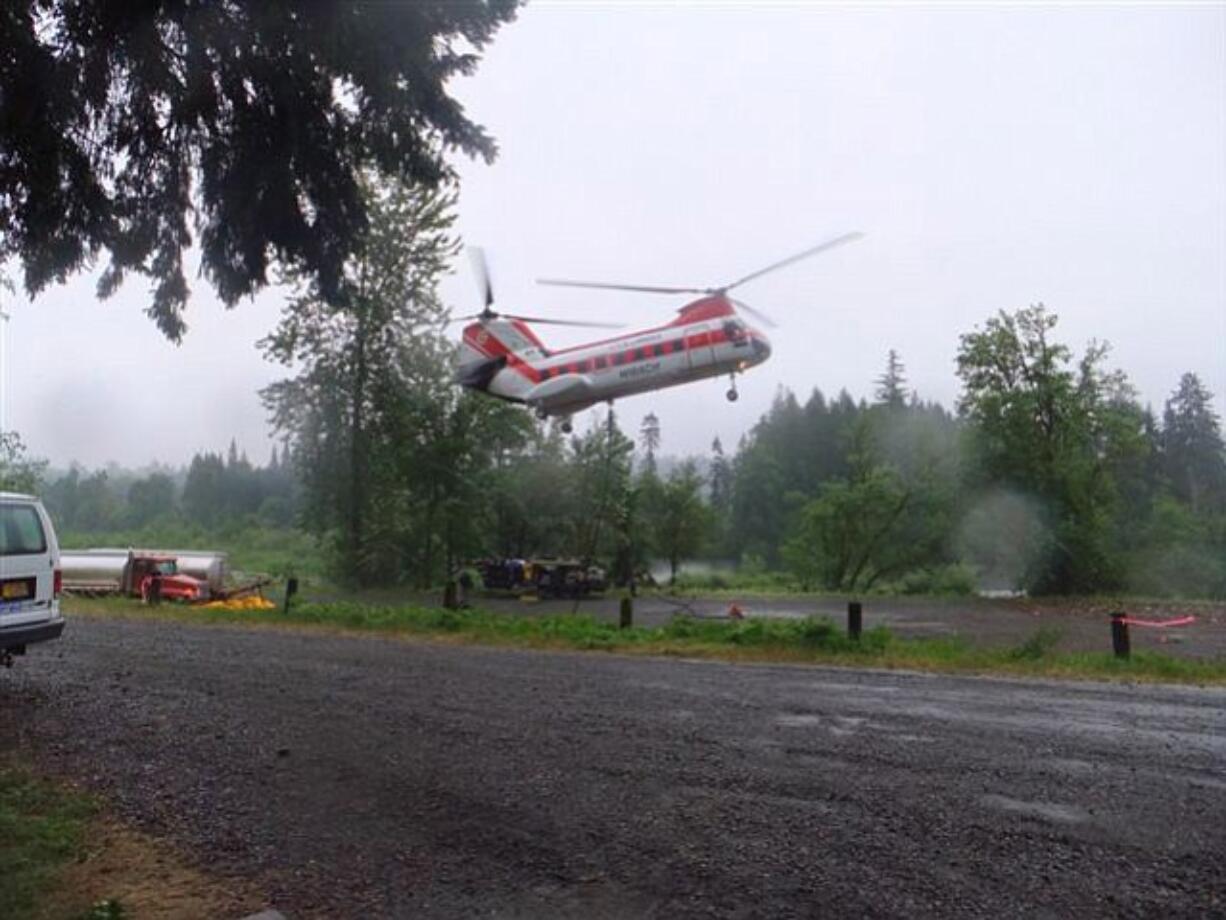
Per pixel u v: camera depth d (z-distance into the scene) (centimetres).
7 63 470
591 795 557
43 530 941
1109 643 1720
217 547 6225
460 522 3762
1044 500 3819
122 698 855
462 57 562
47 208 537
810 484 9106
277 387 3581
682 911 395
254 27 507
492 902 405
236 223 591
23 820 495
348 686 935
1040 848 466
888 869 439
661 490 5253
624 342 2427
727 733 728
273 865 448
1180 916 387
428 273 3578
